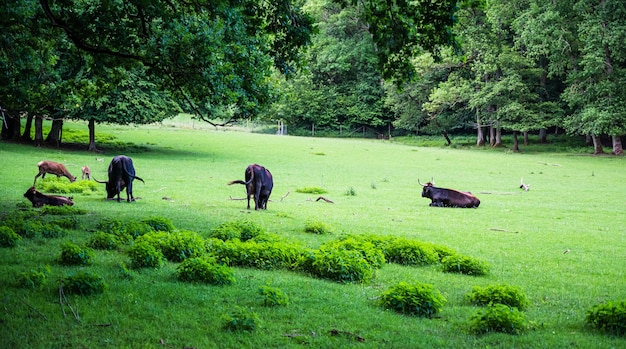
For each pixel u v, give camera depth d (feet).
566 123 183.52
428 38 36.99
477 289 29.99
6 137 134.62
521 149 205.57
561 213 74.49
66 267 32.65
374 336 23.56
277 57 42.88
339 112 276.82
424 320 26.21
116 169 66.23
